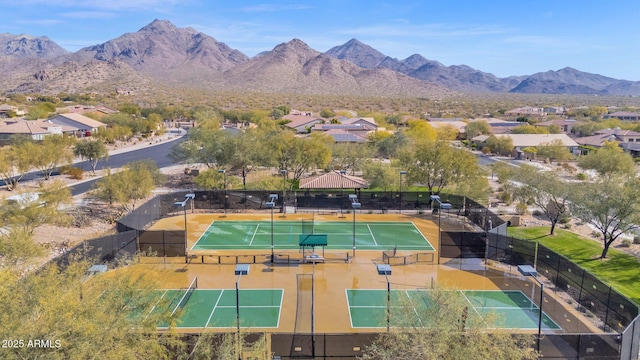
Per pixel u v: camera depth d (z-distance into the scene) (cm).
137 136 11600
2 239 2658
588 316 2488
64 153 6341
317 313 2533
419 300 2247
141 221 4028
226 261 3344
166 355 1755
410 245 3759
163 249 3344
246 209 4822
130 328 1603
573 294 2684
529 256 3173
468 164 4891
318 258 3316
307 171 6694
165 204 4575
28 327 1267
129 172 4503
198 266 3234
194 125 13425
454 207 4700
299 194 4847
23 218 3142
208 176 5291
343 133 8988
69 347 1316
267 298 2728
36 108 12950
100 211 4525
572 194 3788
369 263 3344
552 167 8106
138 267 3020
